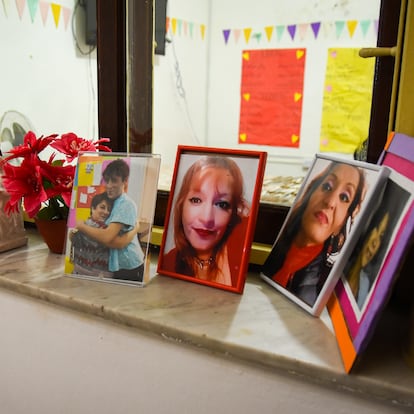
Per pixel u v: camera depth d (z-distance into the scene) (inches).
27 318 36.2
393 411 23.8
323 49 71.4
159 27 66.2
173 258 35.5
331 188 31.2
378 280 23.7
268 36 77.6
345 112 68.0
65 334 34.4
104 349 32.6
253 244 38.1
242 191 32.9
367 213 27.2
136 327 29.7
